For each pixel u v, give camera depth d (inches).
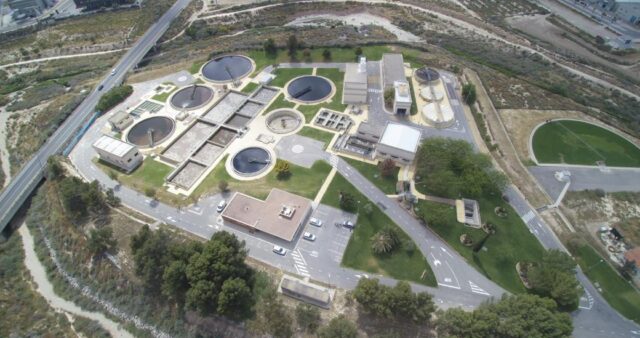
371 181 5944.9
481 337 3855.8
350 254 4997.5
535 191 5915.4
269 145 6609.3
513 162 6382.9
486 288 4665.4
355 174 6063.0
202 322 4495.6
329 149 6505.9
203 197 5767.7
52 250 5438.0
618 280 4798.2
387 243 4928.6
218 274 4261.8
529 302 4077.3
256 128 6943.9
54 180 6087.6
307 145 6589.6
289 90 7844.5
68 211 5511.8
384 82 7746.1
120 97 7623.0
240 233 5290.4
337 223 5354.3
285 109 7317.9
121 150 6141.7
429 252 5009.8
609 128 7140.8
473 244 5098.4
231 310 4234.7
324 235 5216.5
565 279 4357.8
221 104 7559.1
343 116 7150.6
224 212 5369.1
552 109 7495.1
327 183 5915.4
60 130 7012.8
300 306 4343.0
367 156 6343.5
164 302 4677.7
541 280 4480.8
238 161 6333.7
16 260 5398.6
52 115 7406.5
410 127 6446.9
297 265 4896.7
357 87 7258.9
